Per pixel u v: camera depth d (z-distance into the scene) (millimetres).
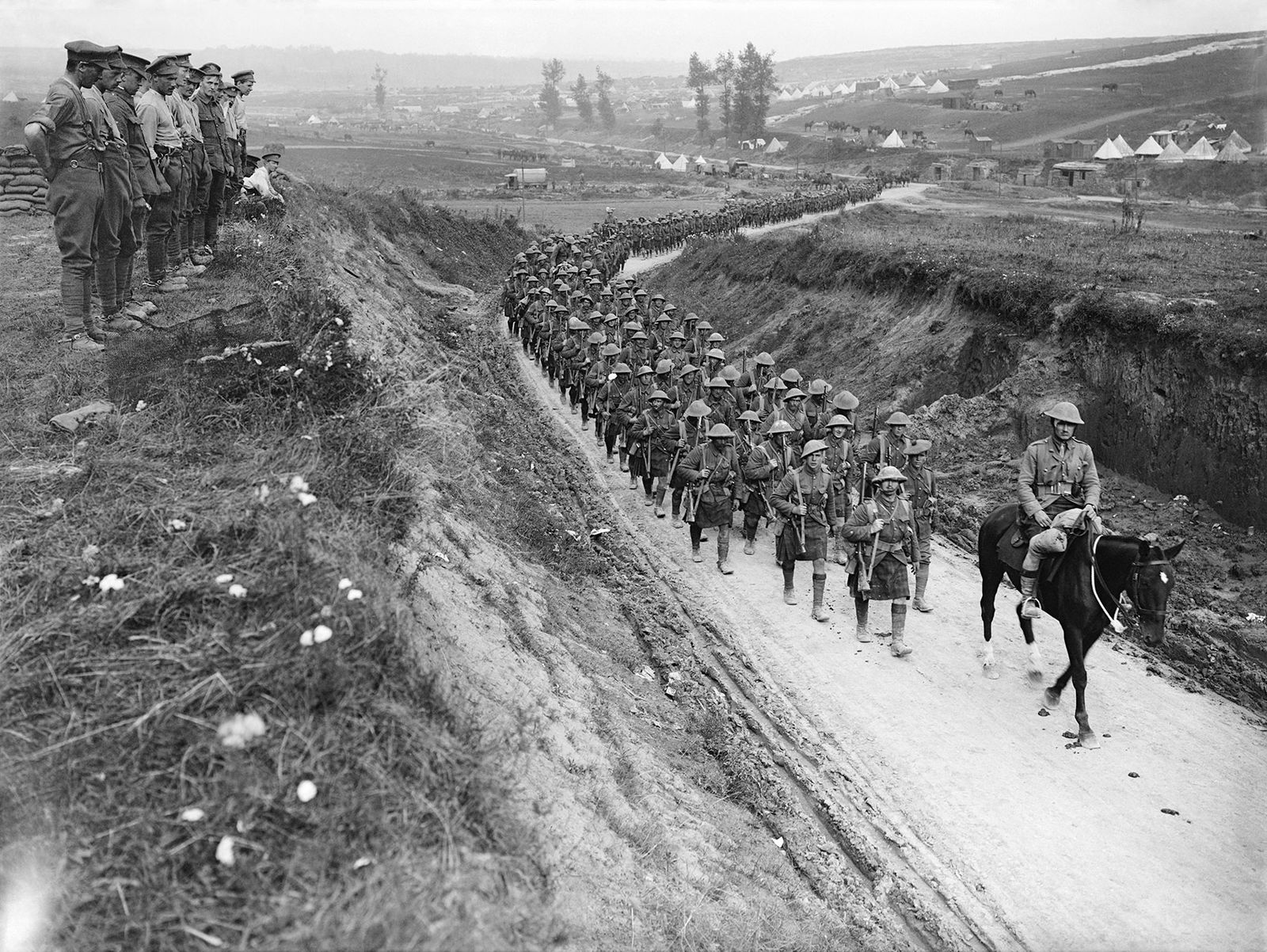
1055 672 12688
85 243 11742
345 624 6312
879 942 8430
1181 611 13609
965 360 23125
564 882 6480
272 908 4734
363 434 9039
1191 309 18266
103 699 5793
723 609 14758
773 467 16828
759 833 9758
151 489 7918
